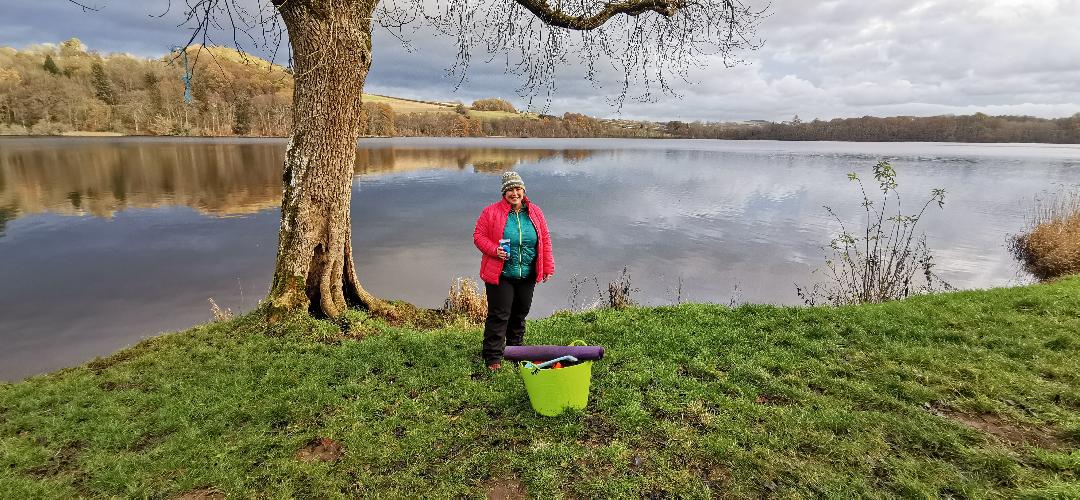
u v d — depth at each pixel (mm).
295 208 5988
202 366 4984
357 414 4000
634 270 13422
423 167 41938
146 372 4895
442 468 3314
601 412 3971
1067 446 3459
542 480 3162
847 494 3002
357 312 6301
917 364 4789
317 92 5793
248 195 25328
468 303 8359
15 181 29156
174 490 3217
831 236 17562
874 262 10516
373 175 35375
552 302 11039
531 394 3900
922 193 28594
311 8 5449
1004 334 5449
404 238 16812
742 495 3033
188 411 4102
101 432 3844
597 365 4828
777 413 3883
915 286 11773
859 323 5922
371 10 6004
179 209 21297
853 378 4535
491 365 4789
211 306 10641
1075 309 6066
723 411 3953
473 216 20703
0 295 11039
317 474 3291
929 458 3336
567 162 50219
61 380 4820
